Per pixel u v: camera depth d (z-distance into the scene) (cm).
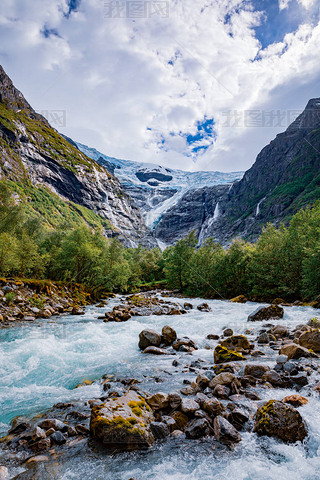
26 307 2442
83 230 4612
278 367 859
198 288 5156
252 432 516
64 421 609
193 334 1698
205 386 750
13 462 456
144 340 1340
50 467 439
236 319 2202
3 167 18600
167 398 633
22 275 3747
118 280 4575
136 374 934
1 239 3422
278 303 3119
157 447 486
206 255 5231
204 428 525
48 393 818
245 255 4459
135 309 2962
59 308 2731
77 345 1396
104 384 835
